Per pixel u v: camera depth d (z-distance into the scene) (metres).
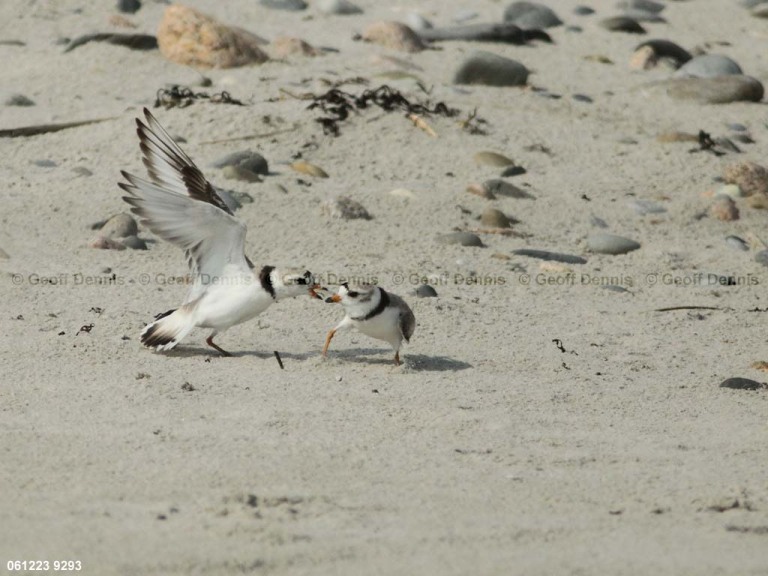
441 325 12.27
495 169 17.41
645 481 8.10
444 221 15.78
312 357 11.00
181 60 20.53
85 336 11.23
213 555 6.54
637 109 20.38
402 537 6.93
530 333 12.26
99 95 19.19
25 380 9.85
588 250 15.41
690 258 15.36
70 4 23.19
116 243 14.34
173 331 10.78
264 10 24.09
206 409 9.33
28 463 7.96
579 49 23.25
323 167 17.09
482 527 7.13
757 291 14.30
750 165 17.80
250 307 10.61
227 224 10.36
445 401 9.81
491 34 22.97
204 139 17.41
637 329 12.66
